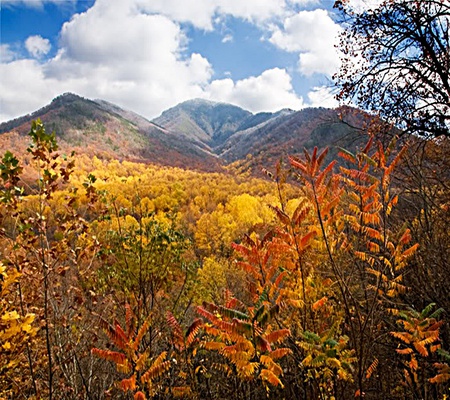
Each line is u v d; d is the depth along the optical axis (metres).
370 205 4.70
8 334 3.39
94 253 5.06
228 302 4.51
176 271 6.90
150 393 3.92
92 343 5.34
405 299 6.00
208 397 5.41
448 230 6.78
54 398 4.85
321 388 4.49
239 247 4.74
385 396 5.08
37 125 4.31
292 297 4.80
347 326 4.95
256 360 3.80
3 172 4.04
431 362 4.52
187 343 4.25
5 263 4.07
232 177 108.06
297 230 4.66
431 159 7.60
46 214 4.56
